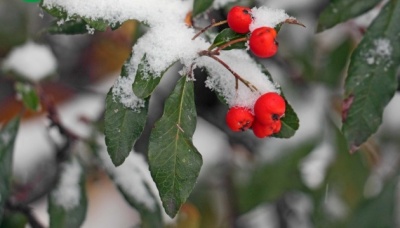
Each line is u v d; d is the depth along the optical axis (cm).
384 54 38
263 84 34
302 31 46
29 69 44
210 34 36
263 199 46
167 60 32
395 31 38
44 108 46
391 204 47
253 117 33
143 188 42
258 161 46
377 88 38
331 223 47
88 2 32
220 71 34
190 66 33
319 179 47
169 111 32
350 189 47
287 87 47
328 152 47
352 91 38
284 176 46
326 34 46
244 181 47
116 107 33
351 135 38
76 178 42
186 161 32
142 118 33
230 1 38
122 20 33
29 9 49
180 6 34
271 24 32
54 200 41
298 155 46
